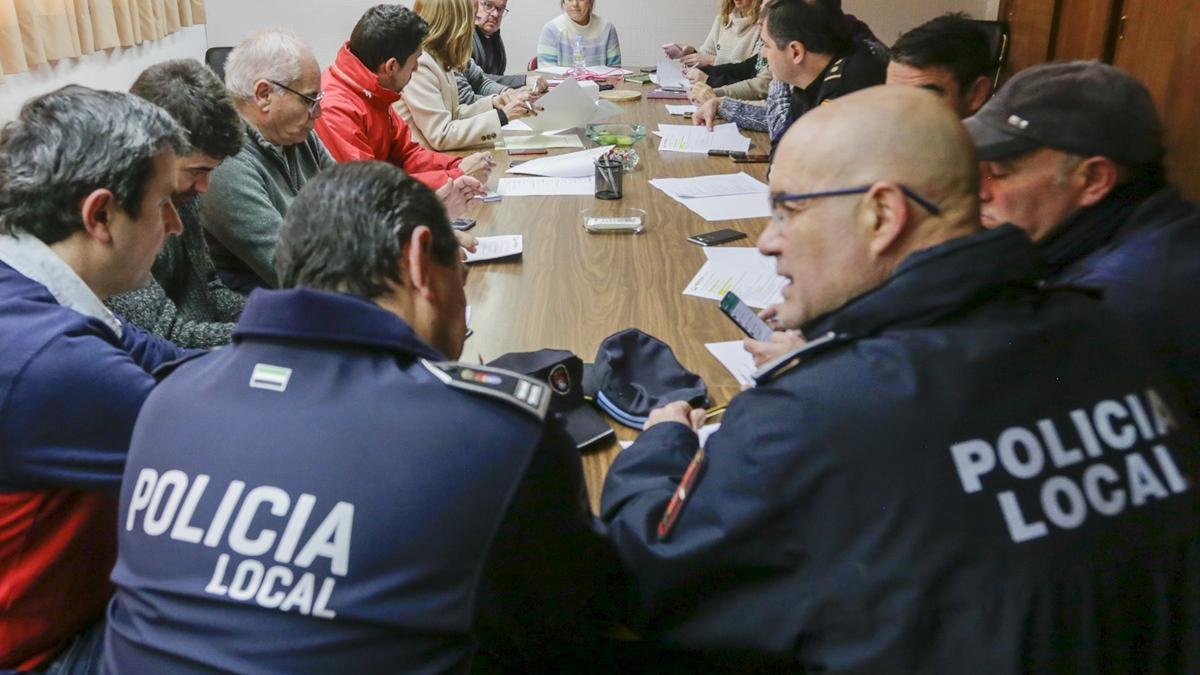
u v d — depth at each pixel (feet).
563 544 2.81
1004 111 4.09
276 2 17.38
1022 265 2.81
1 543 3.52
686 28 18.45
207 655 2.42
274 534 2.47
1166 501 2.67
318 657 2.39
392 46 9.04
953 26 6.73
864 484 2.62
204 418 2.67
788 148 3.05
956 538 2.53
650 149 10.18
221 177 6.75
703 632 2.95
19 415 3.39
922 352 2.70
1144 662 2.63
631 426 4.44
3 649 3.59
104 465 3.56
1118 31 12.93
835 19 8.93
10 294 3.58
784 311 3.21
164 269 6.04
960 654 2.52
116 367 3.55
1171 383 3.05
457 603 2.51
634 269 6.48
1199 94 10.78
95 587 3.83
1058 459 2.61
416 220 2.92
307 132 7.37
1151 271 3.86
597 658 3.40
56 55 10.43
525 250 6.95
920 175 2.86
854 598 2.63
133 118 3.85
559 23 15.96
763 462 2.74
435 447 2.54
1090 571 2.54
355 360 2.69
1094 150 3.92
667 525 2.98
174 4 14.14
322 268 2.85
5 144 3.76
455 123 10.56
